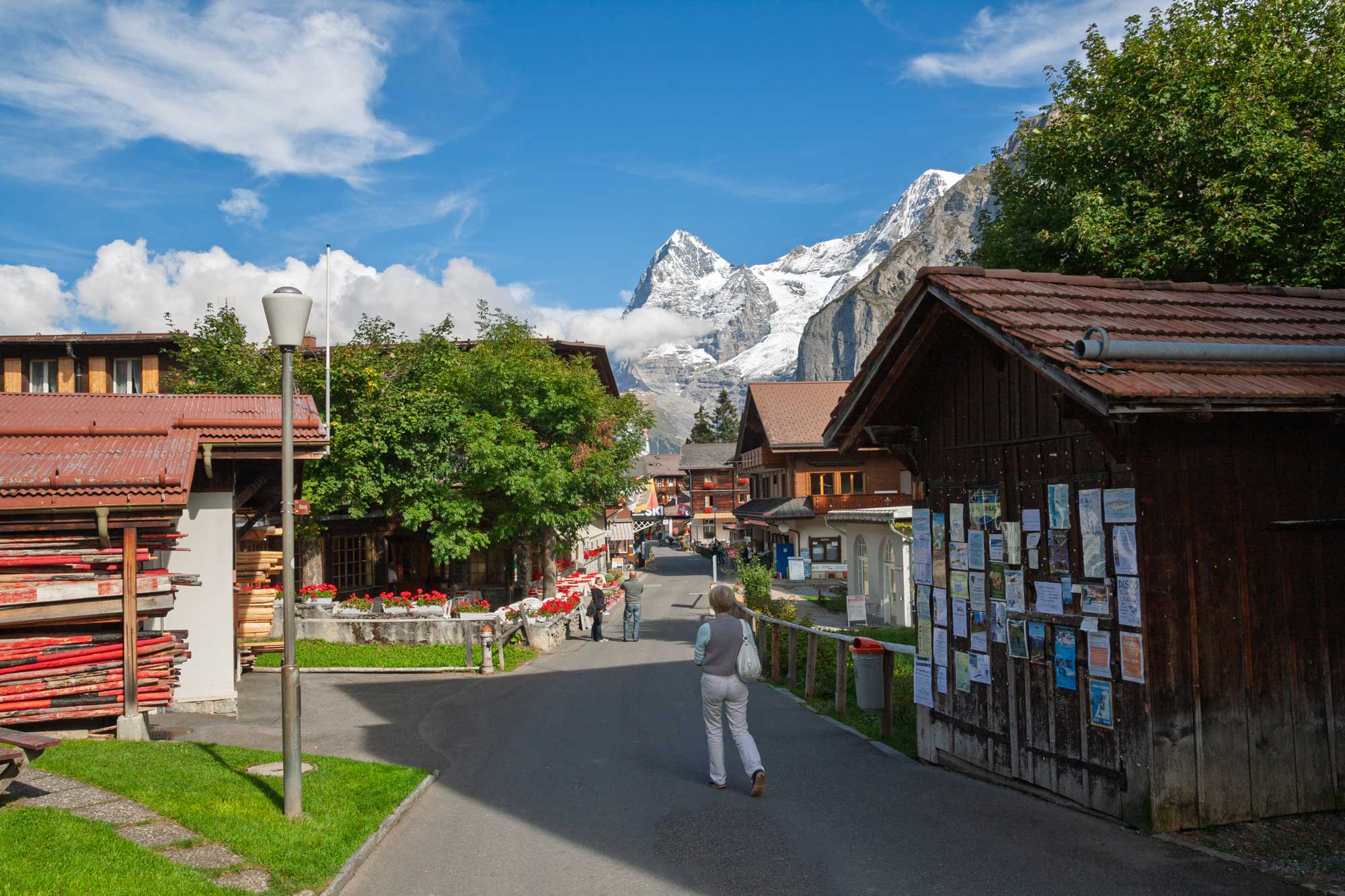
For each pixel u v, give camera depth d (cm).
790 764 909
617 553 7088
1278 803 639
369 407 2566
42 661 961
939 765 876
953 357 850
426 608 2162
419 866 630
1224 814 622
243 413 1323
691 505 10475
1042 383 715
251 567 1608
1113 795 639
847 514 2973
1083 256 1942
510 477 2716
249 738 1078
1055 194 2156
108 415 1276
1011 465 761
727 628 820
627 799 796
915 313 811
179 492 980
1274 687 643
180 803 705
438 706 1374
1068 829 635
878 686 1042
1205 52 1981
